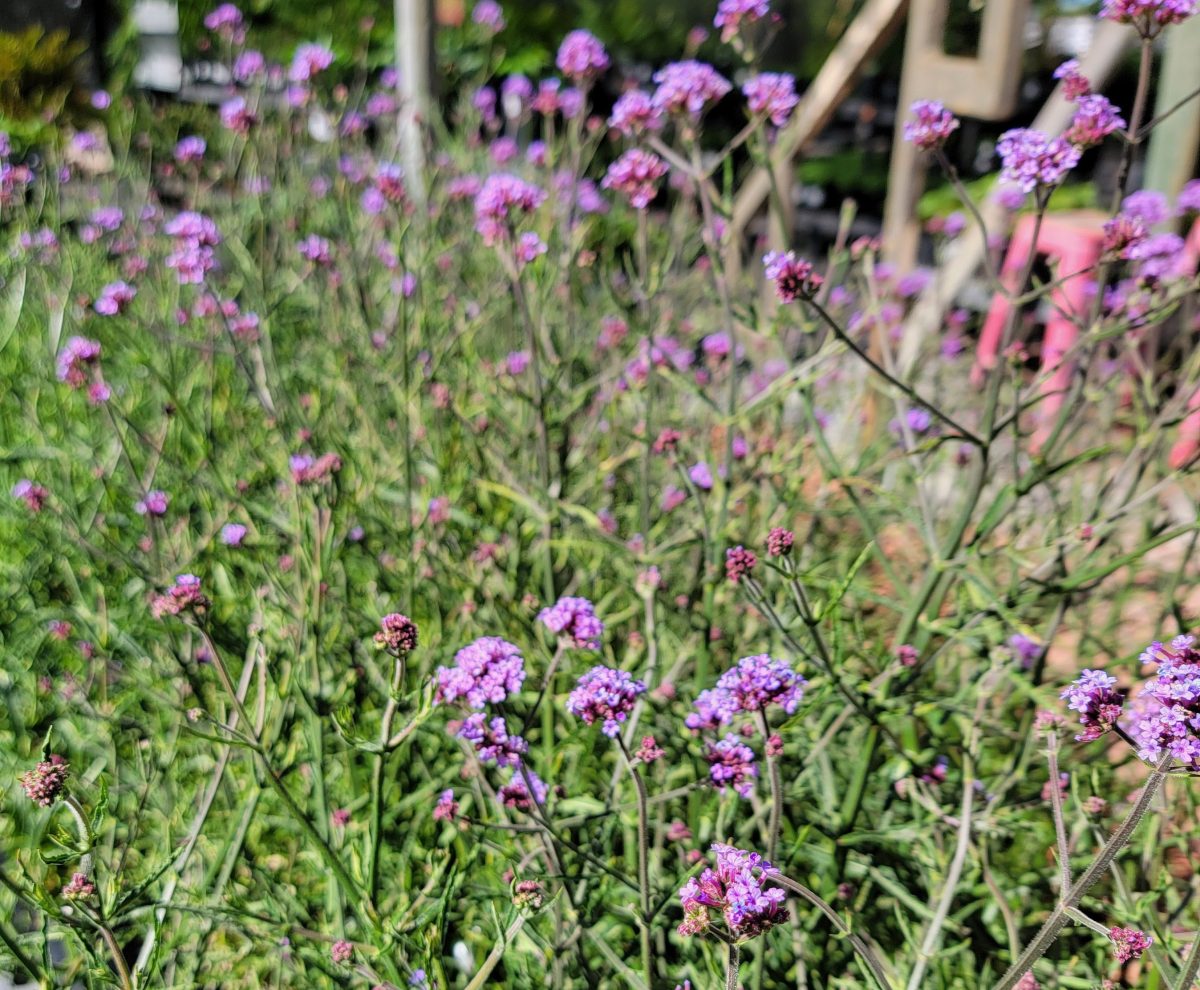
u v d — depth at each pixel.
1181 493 0.76
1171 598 0.51
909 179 0.93
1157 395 0.62
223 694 0.54
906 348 0.87
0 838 0.50
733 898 0.29
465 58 1.53
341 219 0.84
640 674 0.52
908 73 0.86
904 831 0.45
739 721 0.44
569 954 0.42
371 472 0.65
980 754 0.49
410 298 0.76
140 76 1.88
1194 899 0.46
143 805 0.51
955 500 0.77
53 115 1.08
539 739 0.56
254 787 0.45
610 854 0.47
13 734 0.55
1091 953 0.46
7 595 0.61
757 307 0.54
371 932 0.38
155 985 0.42
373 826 0.39
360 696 0.58
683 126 0.52
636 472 0.74
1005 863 0.50
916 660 0.47
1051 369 0.44
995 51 0.76
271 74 0.99
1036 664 0.50
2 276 0.90
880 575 0.72
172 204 1.16
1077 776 0.47
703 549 0.59
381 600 0.60
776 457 0.61
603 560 0.63
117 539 0.65
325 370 0.77
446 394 0.62
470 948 0.46
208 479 0.65
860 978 0.44
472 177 0.88
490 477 0.68
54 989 0.37
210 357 0.73
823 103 0.93
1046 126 0.83
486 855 0.47
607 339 0.73
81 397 0.77
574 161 0.73
